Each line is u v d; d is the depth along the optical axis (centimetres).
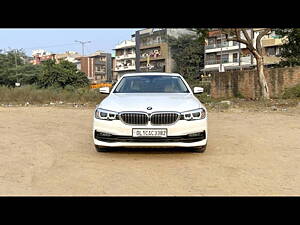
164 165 537
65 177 474
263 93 2027
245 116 1209
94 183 448
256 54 2041
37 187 432
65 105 1888
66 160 568
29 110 1516
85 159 575
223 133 841
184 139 569
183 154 611
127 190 421
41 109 1580
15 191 417
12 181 456
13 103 2044
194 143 576
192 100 621
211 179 467
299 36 2394
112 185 440
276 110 1417
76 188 429
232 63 6169
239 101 1955
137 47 8125
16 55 7344
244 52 5991
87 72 10044
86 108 1661
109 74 10106
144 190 421
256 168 523
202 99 2155
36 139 757
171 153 618
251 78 2220
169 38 7331
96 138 589
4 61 7050
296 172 504
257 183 451
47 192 414
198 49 6631
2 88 2292
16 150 644
